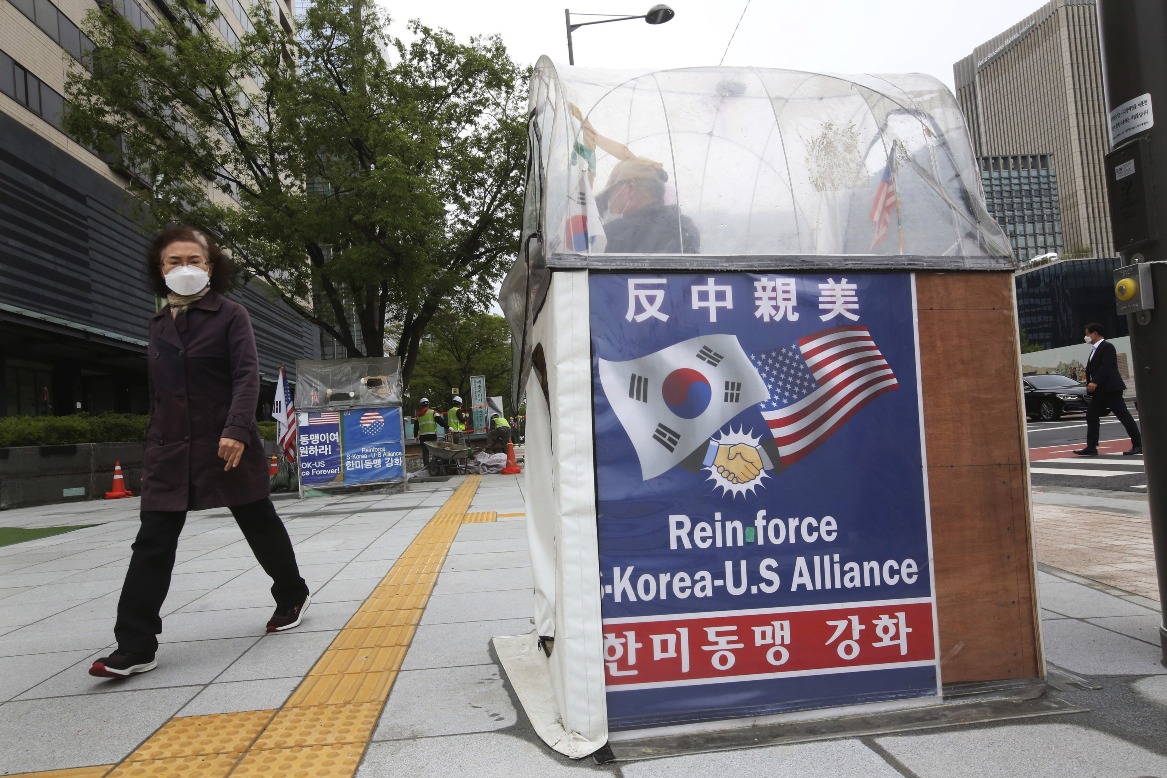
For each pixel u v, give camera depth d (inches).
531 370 128.0
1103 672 109.5
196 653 137.5
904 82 115.6
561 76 105.5
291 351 1581.0
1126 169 113.3
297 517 350.9
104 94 604.7
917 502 101.0
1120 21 113.2
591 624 92.4
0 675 129.6
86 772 89.6
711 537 96.0
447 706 106.8
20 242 685.9
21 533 348.5
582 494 93.0
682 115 106.3
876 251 104.3
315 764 89.4
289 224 594.2
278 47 644.1
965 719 95.0
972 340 103.5
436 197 595.5
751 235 102.6
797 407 98.8
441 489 476.1
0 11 697.0
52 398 850.8
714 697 95.3
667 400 95.8
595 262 94.6
